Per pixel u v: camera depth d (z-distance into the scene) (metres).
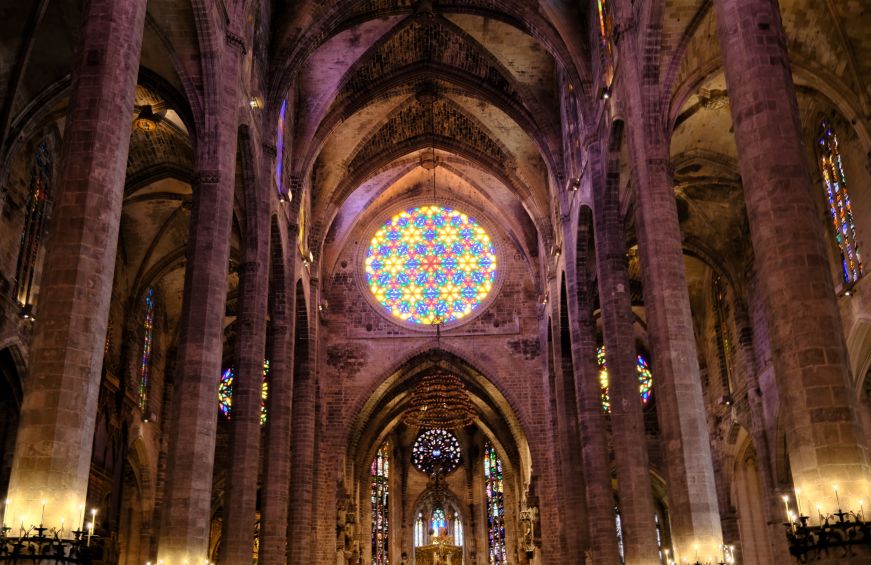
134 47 16.00
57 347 13.71
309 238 42.69
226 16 24.38
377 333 48.88
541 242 45.88
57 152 29.69
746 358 36.03
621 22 24.28
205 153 22.94
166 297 44.22
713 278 41.16
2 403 28.12
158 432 42.84
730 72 14.94
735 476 39.53
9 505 12.96
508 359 48.50
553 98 37.06
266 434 32.62
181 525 19.41
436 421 43.25
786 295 13.19
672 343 20.16
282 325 33.88
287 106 34.75
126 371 37.09
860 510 11.95
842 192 27.58
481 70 38.19
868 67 24.77
